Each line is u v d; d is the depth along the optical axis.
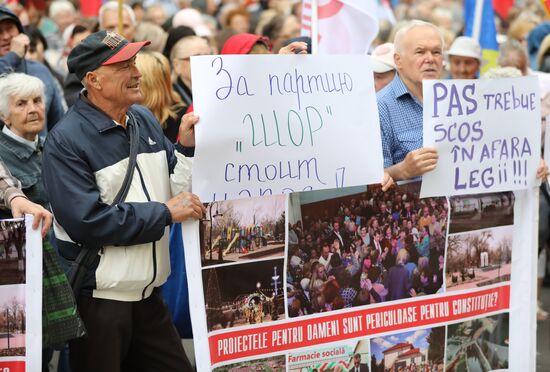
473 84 4.88
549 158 5.50
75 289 4.19
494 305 5.23
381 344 4.83
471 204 5.05
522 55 8.87
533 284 5.33
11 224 3.97
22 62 7.04
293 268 4.51
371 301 4.78
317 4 5.98
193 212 4.18
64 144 4.14
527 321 5.33
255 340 4.45
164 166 4.43
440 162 4.87
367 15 6.04
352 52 6.10
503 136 5.03
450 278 5.04
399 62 5.30
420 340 4.96
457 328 5.10
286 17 11.10
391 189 4.76
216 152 4.21
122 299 4.29
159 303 4.54
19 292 4.00
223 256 4.33
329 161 4.49
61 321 4.11
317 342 4.63
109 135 4.24
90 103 4.26
